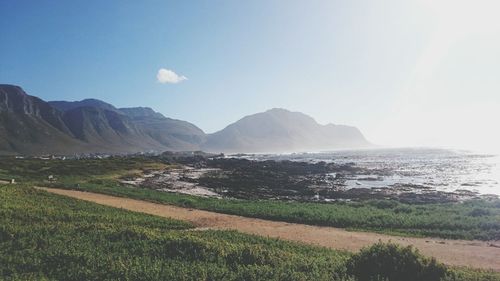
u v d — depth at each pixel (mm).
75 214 31953
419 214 39562
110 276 16109
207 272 16750
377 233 32812
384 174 100375
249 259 19297
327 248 26203
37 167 87438
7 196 37094
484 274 18094
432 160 166375
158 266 17438
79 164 101812
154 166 119188
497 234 31406
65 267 16984
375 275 16625
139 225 31672
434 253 26281
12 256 18375
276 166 117312
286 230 33750
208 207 45062
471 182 79750
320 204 48062
